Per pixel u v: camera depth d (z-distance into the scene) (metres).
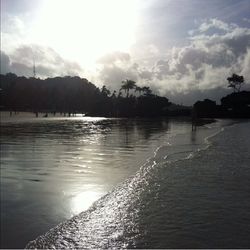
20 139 29.80
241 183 10.95
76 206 8.67
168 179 11.84
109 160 17.20
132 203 8.73
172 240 6.01
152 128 52.94
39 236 6.47
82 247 5.88
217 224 6.83
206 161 16.19
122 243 5.98
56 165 15.38
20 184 11.27
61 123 71.75
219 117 118.56
